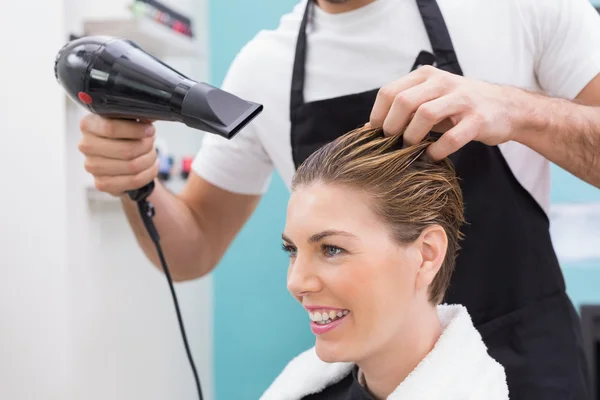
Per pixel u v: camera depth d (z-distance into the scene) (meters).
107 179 1.06
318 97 1.11
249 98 1.17
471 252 1.01
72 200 1.50
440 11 1.05
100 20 1.49
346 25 1.10
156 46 1.76
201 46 2.21
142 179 1.06
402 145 0.81
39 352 1.46
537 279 1.01
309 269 0.77
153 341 1.94
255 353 2.29
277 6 2.25
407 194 0.77
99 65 0.91
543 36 1.03
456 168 1.02
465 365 0.79
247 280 2.27
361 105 1.08
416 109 0.77
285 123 1.14
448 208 0.82
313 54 1.12
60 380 1.46
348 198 0.76
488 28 1.04
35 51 1.43
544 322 0.99
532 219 1.04
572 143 0.86
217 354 2.31
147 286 1.92
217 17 2.27
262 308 2.28
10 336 1.46
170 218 1.20
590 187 2.09
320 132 1.10
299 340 2.26
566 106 0.87
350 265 0.75
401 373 0.81
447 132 0.76
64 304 1.45
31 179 1.45
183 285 2.14
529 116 0.83
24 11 1.43
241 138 1.22
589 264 2.09
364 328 0.76
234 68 1.20
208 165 1.27
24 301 1.46
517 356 0.98
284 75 1.14
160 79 0.88
